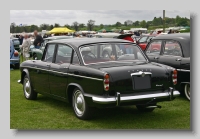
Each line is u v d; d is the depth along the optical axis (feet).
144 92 18.78
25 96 26.96
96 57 20.20
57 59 22.41
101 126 18.72
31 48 59.41
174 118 20.38
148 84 18.86
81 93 19.49
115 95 17.83
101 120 19.97
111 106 17.79
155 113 21.66
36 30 58.54
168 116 20.85
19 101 25.94
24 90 27.07
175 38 26.53
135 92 18.45
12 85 33.99
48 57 23.67
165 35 28.12
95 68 18.65
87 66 19.36
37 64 24.41
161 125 18.89
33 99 26.48
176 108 22.94
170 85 19.81
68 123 19.40
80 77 19.20
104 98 17.57
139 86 18.51
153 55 28.17
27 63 26.09
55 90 22.18
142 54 21.67
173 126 18.69
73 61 20.47
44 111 22.54
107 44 20.89
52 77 22.27
